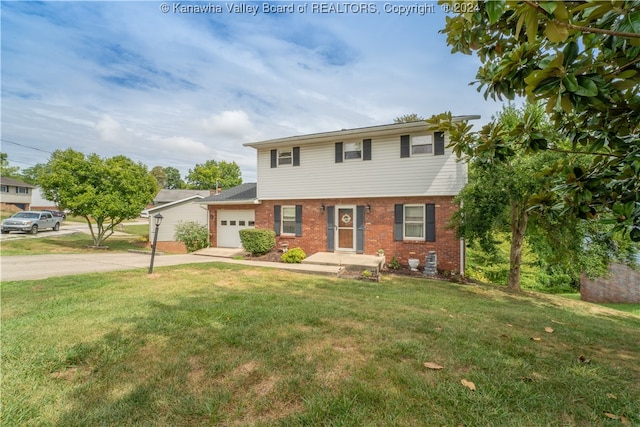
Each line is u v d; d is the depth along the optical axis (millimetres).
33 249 13711
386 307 5047
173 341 3312
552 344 3586
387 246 11297
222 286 6441
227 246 15461
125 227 33031
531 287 14266
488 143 3193
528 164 7254
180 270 8414
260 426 1976
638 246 8414
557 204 2867
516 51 2162
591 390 2473
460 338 3570
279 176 13289
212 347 3178
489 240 9031
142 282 6617
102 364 2803
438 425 1992
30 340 3270
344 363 2842
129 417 2066
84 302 4883
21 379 2516
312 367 2758
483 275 13414
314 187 12516
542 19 1500
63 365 2771
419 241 10805
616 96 2061
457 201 9141
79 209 14820
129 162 16672
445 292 7215
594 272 8969
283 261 11070
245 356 2973
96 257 11617
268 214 13633
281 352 3062
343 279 8328
